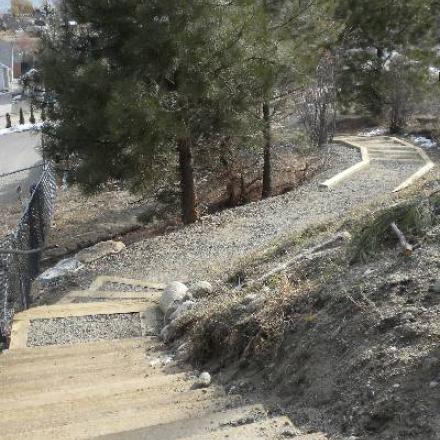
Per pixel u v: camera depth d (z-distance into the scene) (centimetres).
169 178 1416
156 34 1080
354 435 323
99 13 1129
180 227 1402
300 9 1354
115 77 1121
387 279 470
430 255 492
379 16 2139
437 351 353
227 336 541
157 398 451
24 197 2078
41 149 1313
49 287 1002
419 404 321
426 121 2261
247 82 1198
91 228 1673
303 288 543
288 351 461
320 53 1645
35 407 452
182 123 1124
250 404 408
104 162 1195
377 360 374
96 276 1001
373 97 2284
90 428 390
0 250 677
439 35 2236
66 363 618
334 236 718
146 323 783
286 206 1309
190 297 785
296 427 345
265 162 1669
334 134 2153
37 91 1270
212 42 1113
